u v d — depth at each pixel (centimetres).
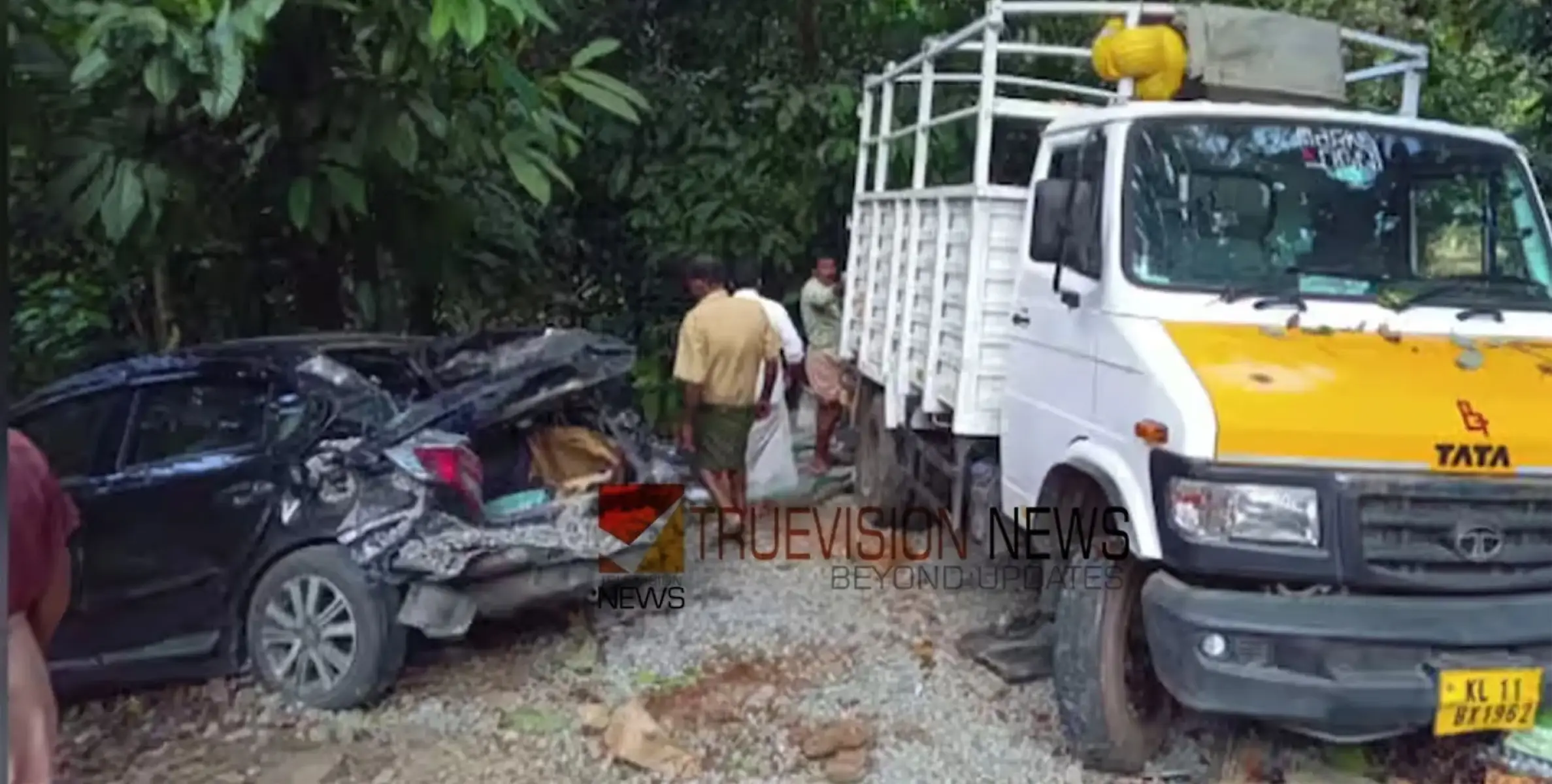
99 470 563
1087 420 487
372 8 621
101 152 644
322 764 484
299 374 548
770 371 827
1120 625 462
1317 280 476
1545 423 410
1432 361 439
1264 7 1075
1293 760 482
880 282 813
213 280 848
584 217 1176
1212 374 420
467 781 470
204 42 568
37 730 304
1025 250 578
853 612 648
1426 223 496
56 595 321
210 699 545
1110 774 473
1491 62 1020
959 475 646
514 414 571
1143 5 584
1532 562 411
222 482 541
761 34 1165
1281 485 400
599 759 487
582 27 1105
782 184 1124
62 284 861
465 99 705
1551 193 723
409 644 578
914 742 497
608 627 627
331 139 685
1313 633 400
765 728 512
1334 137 502
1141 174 490
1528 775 433
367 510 516
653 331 1131
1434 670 403
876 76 973
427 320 936
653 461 640
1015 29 1063
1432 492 400
